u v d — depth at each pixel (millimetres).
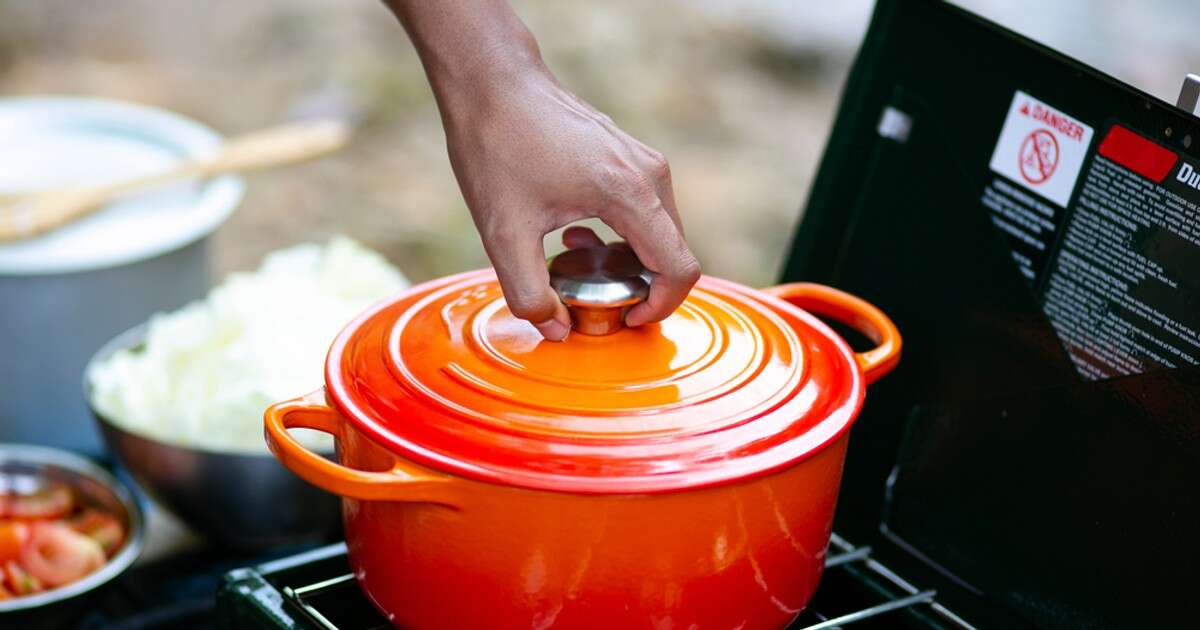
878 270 1166
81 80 3889
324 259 1798
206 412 1486
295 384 1509
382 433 773
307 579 992
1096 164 972
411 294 959
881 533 1154
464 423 774
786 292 1033
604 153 810
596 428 765
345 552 1008
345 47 4254
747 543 784
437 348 850
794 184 3711
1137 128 938
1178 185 913
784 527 801
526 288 811
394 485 747
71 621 1326
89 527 1449
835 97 4184
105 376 1562
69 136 2039
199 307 1695
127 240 1748
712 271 3301
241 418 1484
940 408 1103
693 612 791
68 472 1521
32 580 1358
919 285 1127
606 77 4152
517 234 814
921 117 1115
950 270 1098
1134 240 947
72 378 1713
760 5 4688
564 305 830
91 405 1515
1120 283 959
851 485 1188
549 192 812
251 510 1445
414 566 805
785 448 773
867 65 1159
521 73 837
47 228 1711
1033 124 1020
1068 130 991
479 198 832
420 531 789
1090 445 983
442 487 755
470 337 858
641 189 805
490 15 848
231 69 4074
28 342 1660
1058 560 1007
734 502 761
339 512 1477
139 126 2064
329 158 3717
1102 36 2645
